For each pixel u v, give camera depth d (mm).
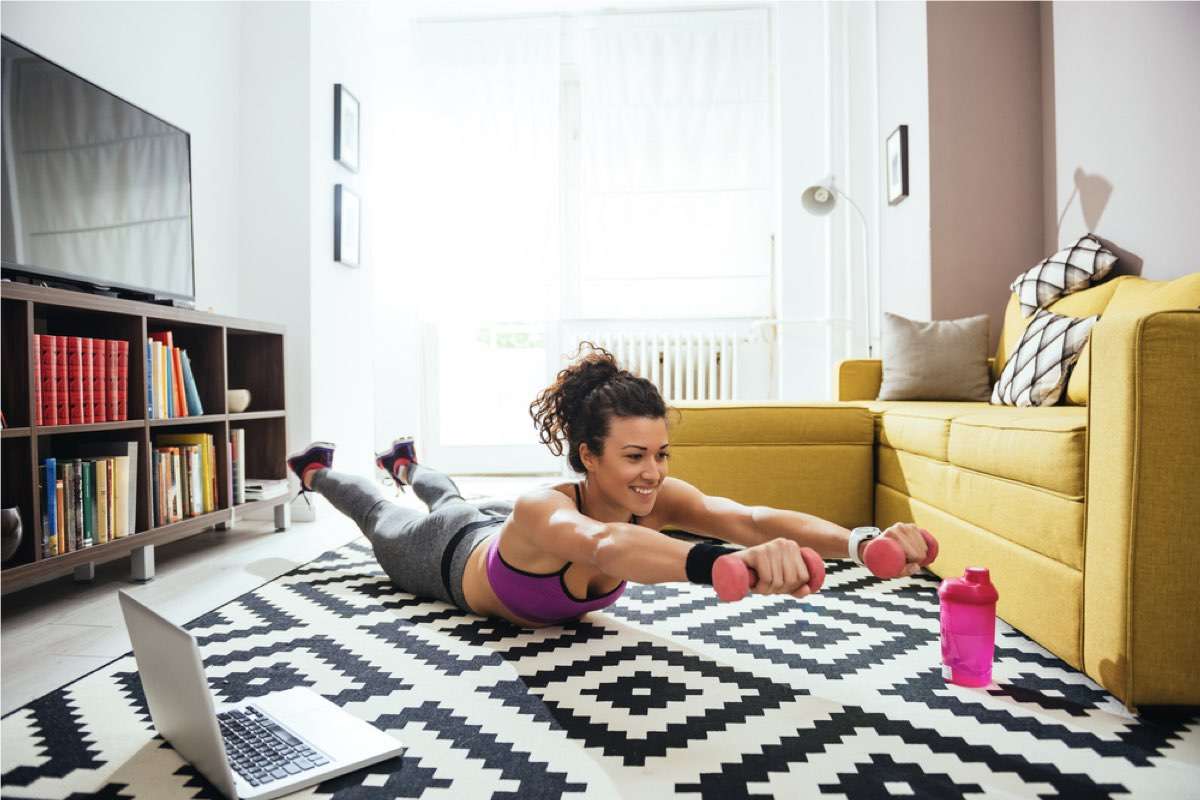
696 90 4727
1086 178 3014
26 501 1807
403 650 1535
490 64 4801
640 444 1253
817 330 4562
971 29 3414
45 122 2109
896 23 3939
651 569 948
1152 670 1185
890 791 971
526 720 1195
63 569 1880
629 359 4746
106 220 2350
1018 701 1261
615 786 988
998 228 3410
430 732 1153
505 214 4793
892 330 3254
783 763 1048
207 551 2576
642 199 4762
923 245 3531
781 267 4598
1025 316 2902
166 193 2656
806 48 4574
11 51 1994
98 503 2035
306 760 1033
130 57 2709
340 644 1572
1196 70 2344
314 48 3367
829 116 4477
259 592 2018
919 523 2191
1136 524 1187
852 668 1428
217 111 3182
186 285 2766
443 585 1806
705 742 1115
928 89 3424
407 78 4824
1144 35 2607
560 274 4910
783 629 1681
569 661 1469
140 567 2172
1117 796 955
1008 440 1588
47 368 1907
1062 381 2316
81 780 1014
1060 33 3199
